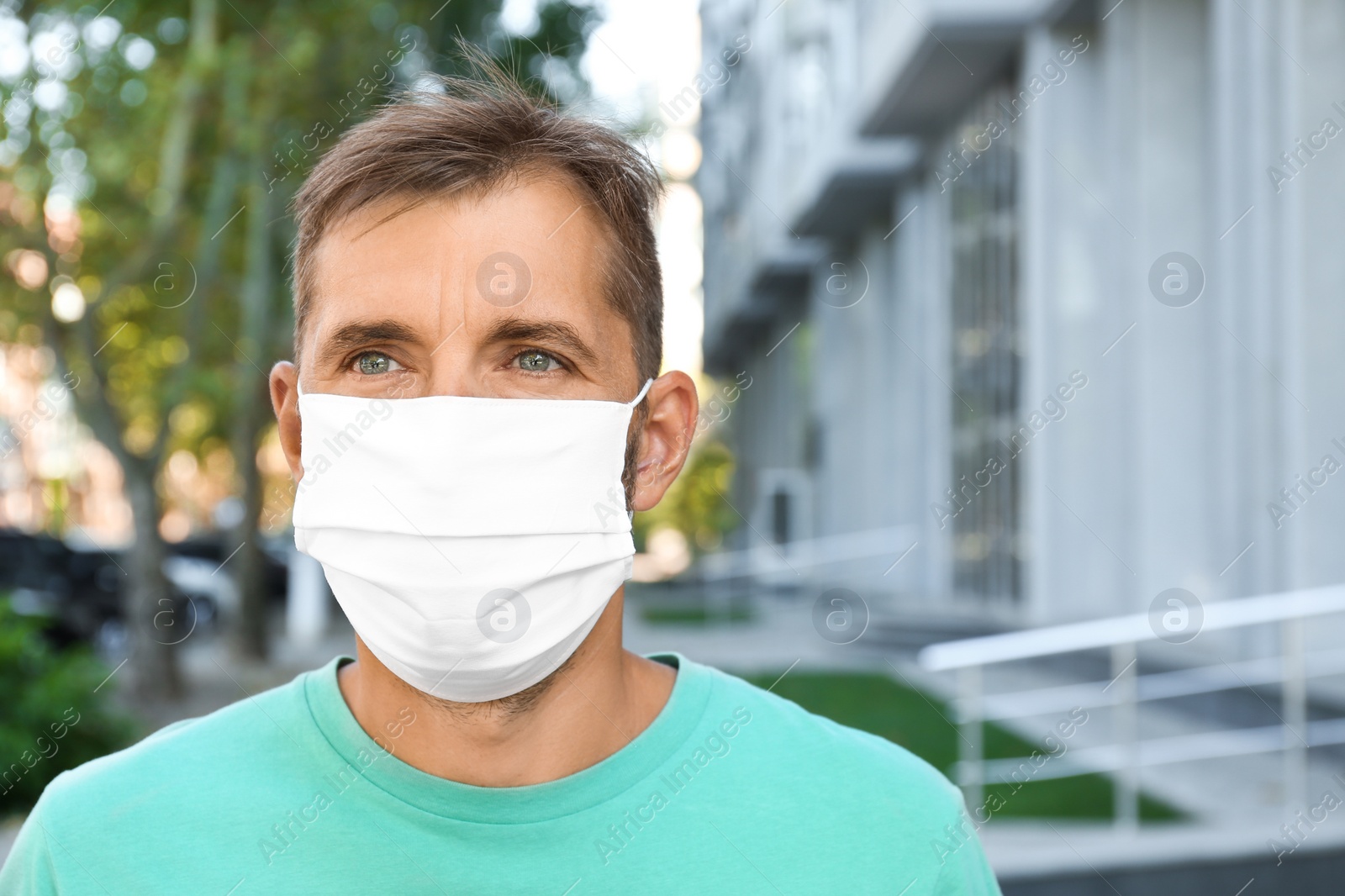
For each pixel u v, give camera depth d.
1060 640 5.13
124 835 1.26
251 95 9.12
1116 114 9.30
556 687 1.30
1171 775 5.99
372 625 1.25
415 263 1.21
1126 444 9.42
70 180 8.72
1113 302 9.84
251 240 10.51
